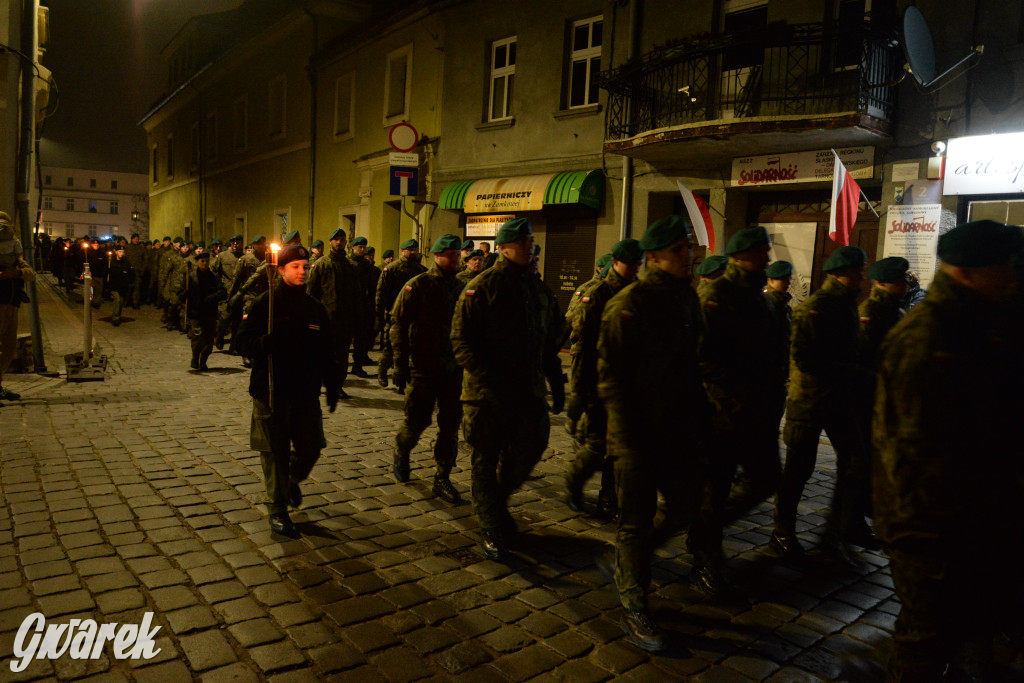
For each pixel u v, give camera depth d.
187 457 5.75
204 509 4.54
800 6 10.39
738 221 11.86
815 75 10.25
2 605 3.19
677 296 3.13
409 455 5.70
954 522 2.16
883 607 3.56
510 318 3.96
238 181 29.36
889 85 9.16
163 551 3.86
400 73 19.02
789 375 4.16
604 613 3.37
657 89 12.22
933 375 2.15
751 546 4.35
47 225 96.56
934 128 9.41
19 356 9.47
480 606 3.39
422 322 5.00
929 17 9.36
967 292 2.19
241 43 27.39
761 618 3.39
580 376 4.53
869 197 10.32
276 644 2.96
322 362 4.26
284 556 3.87
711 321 3.52
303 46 23.59
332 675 2.76
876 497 2.34
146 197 102.75
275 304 4.09
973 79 9.02
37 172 11.89
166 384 9.27
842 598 3.64
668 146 11.12
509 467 4.07
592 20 13.65
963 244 2.16
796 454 4.11
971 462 2.16
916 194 9.55
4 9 8.95
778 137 10.05
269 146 26.28
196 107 34.47
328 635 3.05
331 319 8.99
